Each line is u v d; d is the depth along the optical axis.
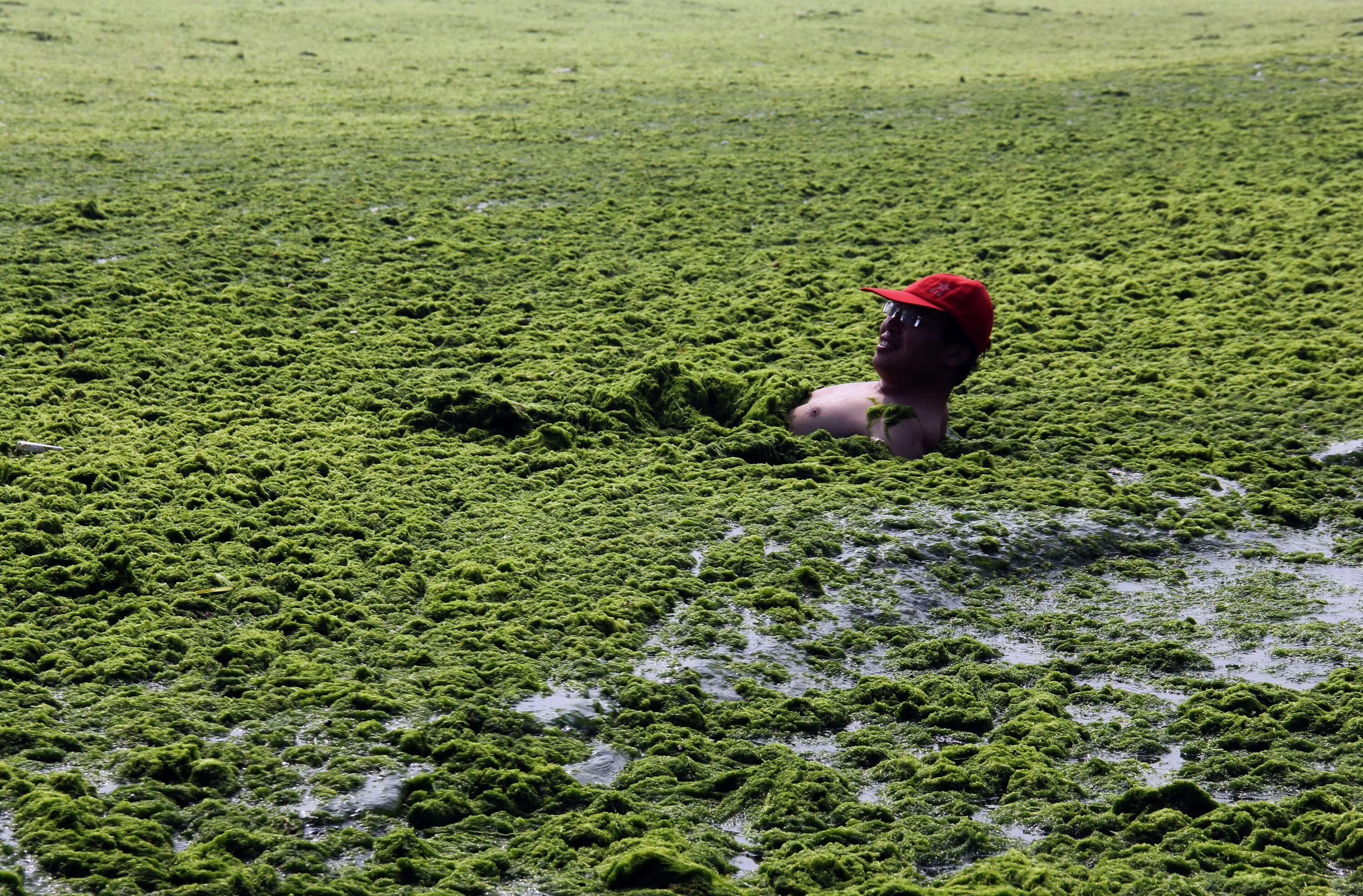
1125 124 16.80
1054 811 3.99
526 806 3.96
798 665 4.95
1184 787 3.99
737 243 11.76
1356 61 20.91
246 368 8.10
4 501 5.84
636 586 5.38
